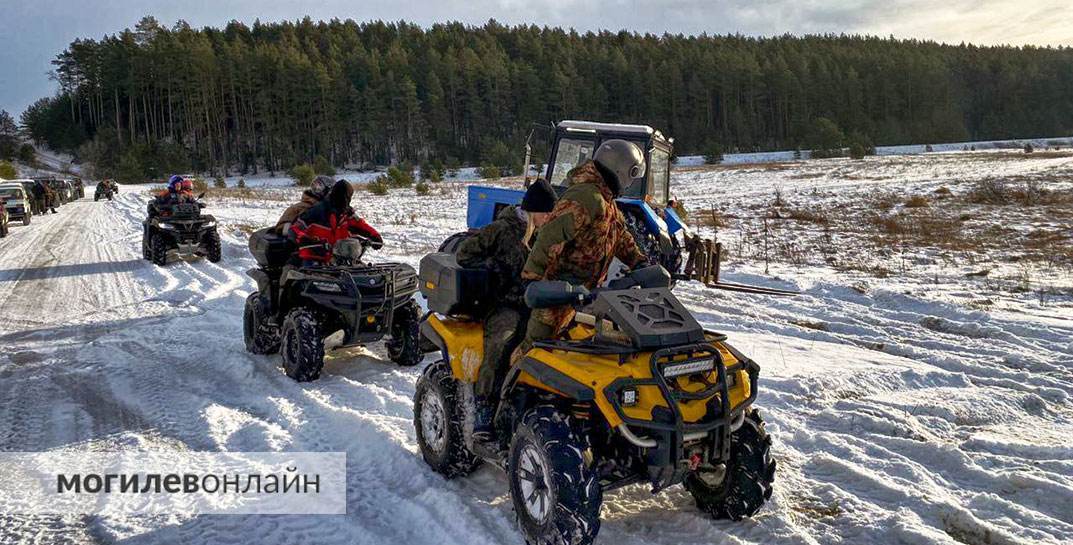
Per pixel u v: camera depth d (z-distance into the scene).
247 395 6.39
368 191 48.69
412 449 4.96
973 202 25.16
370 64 127.81
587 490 3.31
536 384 3.80
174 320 9.52
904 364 7.05
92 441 5.30
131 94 120.31
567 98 127.06
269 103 113.31
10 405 6.15
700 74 136.50
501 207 11.27
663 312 3.57
